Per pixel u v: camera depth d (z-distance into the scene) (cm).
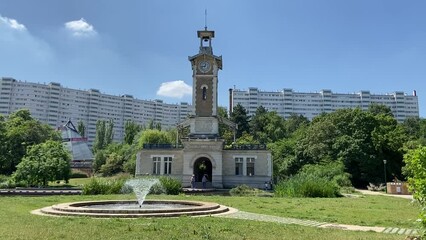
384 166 5866
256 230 1338
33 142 7331
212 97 5453
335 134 6719
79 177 7475
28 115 9225
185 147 5122
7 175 6669
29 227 1345
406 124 11656
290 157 7169
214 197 3084
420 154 1031
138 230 1292
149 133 7331
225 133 8538
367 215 1939
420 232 1015
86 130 17612
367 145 6188
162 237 1174
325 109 18575
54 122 16725
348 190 4494
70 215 1697
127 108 18850
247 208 2191
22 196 3192
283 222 1620
